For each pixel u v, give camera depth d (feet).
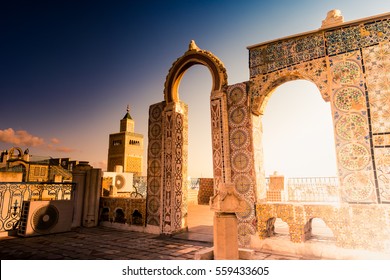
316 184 39.86
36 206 23.59
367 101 16.16
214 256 12.42
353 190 15.87
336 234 15.97
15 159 88.43
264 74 20.45
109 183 45.73
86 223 28.32
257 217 19.07
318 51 18.31
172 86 25.85
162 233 23.66
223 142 21.35
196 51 24.41
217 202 12.28
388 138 15.26
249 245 19.12
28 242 20.86
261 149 21.26
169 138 25.13
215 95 22.41
